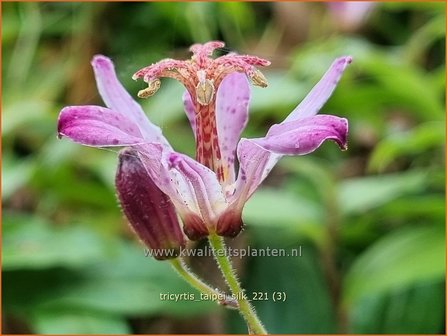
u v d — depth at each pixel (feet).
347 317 0.65
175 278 0.61
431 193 0.72
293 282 0.66
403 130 0.87
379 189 0.68
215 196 0.35
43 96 0.86
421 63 0.94
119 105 0.37
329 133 0.31
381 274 0.61
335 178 0.74
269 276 0.66
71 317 0.59
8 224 0.66
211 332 0.67
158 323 0.68
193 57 0.38
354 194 0.69
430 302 0.65
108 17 0.88
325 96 0.34
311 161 0.76
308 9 0.90
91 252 0.61
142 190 0.37
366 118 0.82
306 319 0.65
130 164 0.37
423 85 0.74
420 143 0.69
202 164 0.37
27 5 0.87
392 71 0.73
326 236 0.67
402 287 0.66
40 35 0.91
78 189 0.74
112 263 0.62
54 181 0.74
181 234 0.38
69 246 0.62
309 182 0.73
